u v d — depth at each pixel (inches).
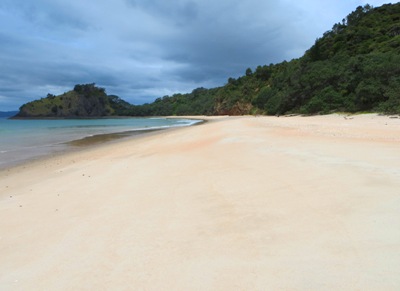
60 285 125.2
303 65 2427.4
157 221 186.9
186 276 121.2
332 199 184.9
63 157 565.9
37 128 1759.4
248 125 1016.2
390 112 957.8
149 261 136.9
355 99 1252.5
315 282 105.9
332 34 2743.6
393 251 118.4
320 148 382.0
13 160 548.4
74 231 184.4
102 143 813.9
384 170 237.3
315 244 133.0
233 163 341.7
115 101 7603.4
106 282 123.5
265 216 174.2
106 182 316.2
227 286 111.0
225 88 4579.2
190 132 954.7
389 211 155.8
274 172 273.0
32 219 217.3
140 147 636.1
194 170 330.0
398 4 2628.0
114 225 187.3
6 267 147.4
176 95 7367.1
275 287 106.3
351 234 137.3
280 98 2263.8
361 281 103.0
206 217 185.0
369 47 1828.2
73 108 6599.4
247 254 133.0
